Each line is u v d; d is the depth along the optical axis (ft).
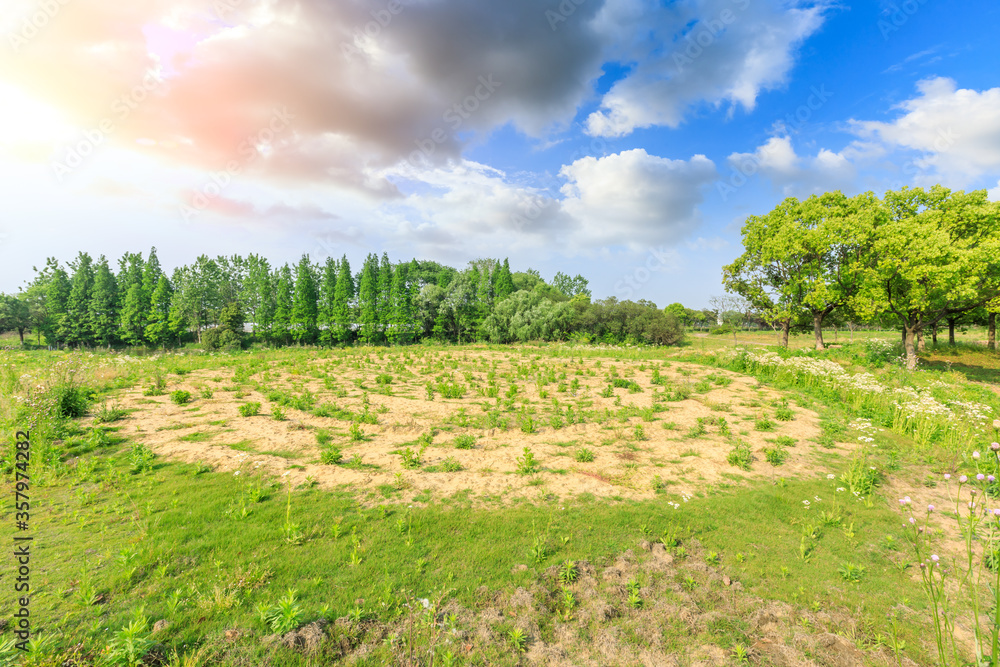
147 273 194.59
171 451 25.53
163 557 15.33
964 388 50.72
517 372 59.57
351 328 203.00
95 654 10.94
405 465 24.85
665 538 18.28
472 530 18.53
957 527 19.80
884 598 15.14
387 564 15.89
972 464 26.71
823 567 16.92
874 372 61.46
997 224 69.51
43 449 23.18
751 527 19.75
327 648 11.95
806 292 87.30
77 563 14.85
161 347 181.47
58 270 184.65
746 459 26.73
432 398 42.86
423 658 11.94
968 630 13.50
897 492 23.84
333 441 29.27
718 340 146.00
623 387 49.52
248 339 191.52
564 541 17.90
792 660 12.49
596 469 25.59
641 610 14.40
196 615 12.69
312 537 17.40
